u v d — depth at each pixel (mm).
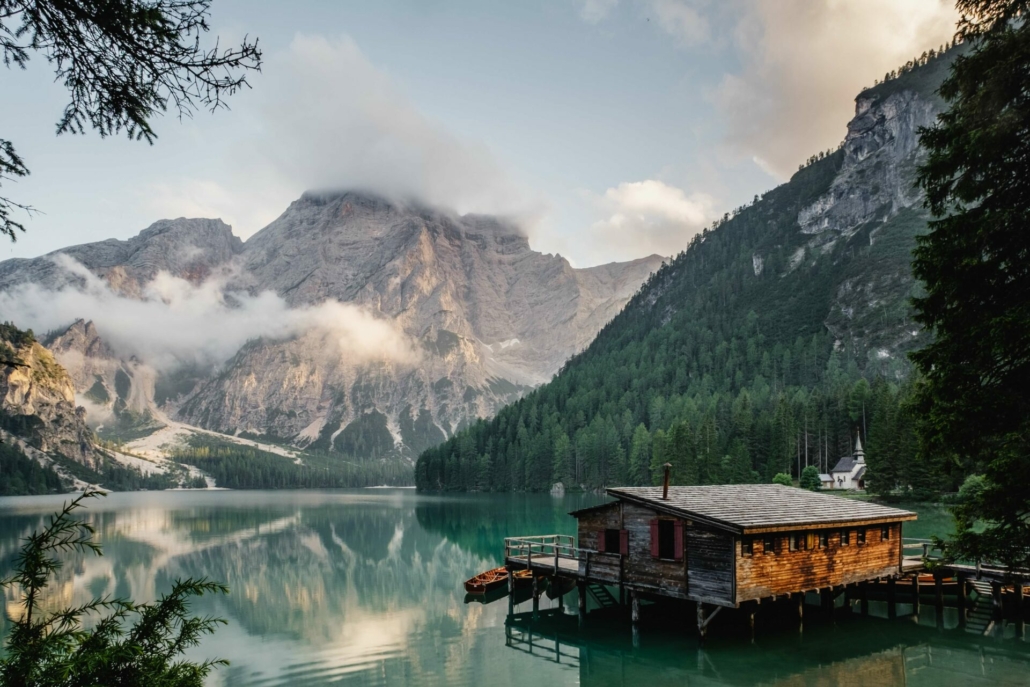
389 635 36938
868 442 104188
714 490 38812
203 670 9938
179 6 8148
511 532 87812
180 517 128625
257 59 8531
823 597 38500
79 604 43656
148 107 8953
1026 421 16500
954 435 17719
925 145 18875
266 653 33500
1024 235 16875
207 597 47781
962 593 39531
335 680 29344
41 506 165250
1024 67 16859
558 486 191125
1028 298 16812
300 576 57000
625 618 39281
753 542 32031
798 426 144250
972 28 18078
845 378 198000
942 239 18188
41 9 8242
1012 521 16750
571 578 39969
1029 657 30438
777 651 31672
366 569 60438
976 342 17422
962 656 30609
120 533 94812
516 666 31031
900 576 39219
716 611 32688
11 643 8883
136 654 9188
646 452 171250
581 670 30266
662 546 34625
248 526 105938
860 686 26984
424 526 100312
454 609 43438
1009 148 17031
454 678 29500
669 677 28672
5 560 63906
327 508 156875
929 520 77000
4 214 8766
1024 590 38312
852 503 40094
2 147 8656
